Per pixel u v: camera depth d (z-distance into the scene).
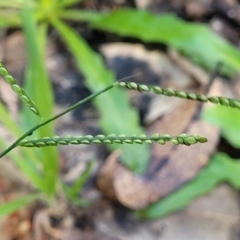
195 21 0.50
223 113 0.38
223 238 0.36
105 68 0.44
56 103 0.43
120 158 0.37
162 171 0.37
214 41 0.42
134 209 0.37
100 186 0.38
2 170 0.39
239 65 0.41
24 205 0.36
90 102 0.44
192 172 0.37
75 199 0.37
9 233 0.37
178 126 0.39
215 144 0.38
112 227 0.37
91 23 0.47
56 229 0.37
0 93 0.43
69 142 0.19
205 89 0.42
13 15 0.47
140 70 0.46
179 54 0.46
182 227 0.36
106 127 0.39
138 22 0.44
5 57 0.47
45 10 0.46
